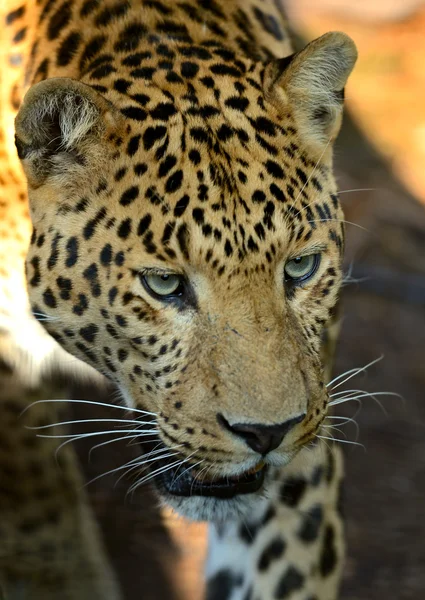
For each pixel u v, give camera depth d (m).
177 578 10.88
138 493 11.98
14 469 10.08
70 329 8.17
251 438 7.42
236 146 7.68
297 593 8.59
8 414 9.84
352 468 13.38
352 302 18.19
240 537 8.78
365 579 11.30
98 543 10.75
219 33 8.84
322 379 7.95
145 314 7.75
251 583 8.67
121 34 8.60
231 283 7.52
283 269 7.77
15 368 9.62
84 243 7.82
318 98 8.17
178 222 7.49
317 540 8.65
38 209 8.05
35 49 8.89
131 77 8.07
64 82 7.51
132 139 7.71
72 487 10.48
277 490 8.57
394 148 23.75
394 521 12.37
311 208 7.85
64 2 9.02
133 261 7.64
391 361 16.23
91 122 7.66
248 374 7.40
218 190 7.50
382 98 26.20
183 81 8.01
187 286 7.68
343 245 8.37
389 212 20.78
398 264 19.38
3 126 8.67
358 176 22.14
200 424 7.59
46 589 10.52
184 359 7.71
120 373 8.20
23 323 9.07
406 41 29.36
